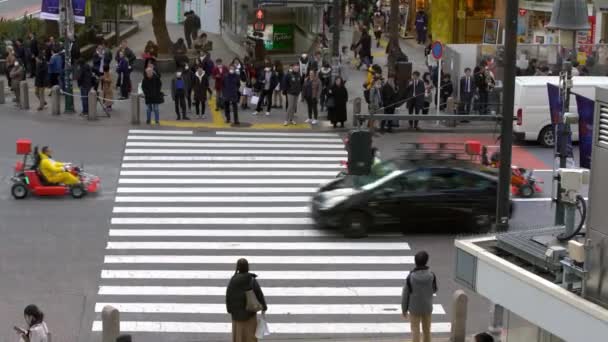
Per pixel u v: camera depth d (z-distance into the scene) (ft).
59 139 106.63
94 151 102.78
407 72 119.44
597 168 35.12
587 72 131.23
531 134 111.45
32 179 87.04
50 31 155.94
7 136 106.83
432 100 124.67
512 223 82.43
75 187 87.56
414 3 189.88
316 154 105.40
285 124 117.50
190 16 162.81
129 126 113.91
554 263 37.47
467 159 94.17
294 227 81.10
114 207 85.25
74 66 132.67
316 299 66.03
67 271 70.18
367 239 78.54
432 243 77.82
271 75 122.42
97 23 166.61
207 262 72.54
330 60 141.18
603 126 34.96
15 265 71.00
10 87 131.13
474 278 41.24
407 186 78.74
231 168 98.84
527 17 157.48
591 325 34.17
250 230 80.02
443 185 79.10
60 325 60.90
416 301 54.65
